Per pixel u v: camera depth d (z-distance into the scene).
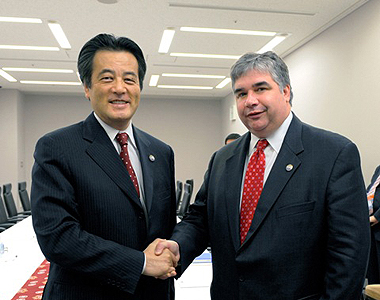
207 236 1.58
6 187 5.34
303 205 1.21
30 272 2.23
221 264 1.38
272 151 1.36
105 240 1.18
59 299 1.19
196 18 4.53
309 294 1.22
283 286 1.21
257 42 5.53
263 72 1.29
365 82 4.27
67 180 1.20
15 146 8.86
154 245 1.27
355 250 1.14
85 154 1.24
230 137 4.62
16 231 3.67
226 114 10.05
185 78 7.96
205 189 1.62
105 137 1.31
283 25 4.84
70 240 1.12
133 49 1.31
